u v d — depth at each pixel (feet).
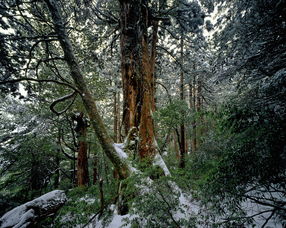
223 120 8.27
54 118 30.53
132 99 20.24
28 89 21.31
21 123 30.25
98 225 11.30
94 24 26.89
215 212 7.63
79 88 17.92
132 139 19.20
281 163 6.05
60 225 9.86
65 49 18.45
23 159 29.30
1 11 15.97
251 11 13.80
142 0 21.48
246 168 6.63
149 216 8.46
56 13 18.51
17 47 18.24
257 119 7.02
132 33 20.86
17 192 30.55
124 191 11.92
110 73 35.60
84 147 30.83
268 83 10.27
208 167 13.80
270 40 13.17
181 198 11.05
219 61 18.40
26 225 10.23
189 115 22.09
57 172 38.40
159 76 42.47
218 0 19.75
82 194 15.25
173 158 25.64
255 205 8.55
